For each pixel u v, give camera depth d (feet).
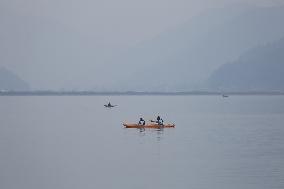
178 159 258.16
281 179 206.49
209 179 207.51
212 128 445.37
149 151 288.92
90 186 196.85
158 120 457.27
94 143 330.75
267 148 298.15
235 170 225.97
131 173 220.84
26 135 387.14
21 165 243.60
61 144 326.03
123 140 347.97
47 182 204.54
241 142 330.34
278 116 622.95
